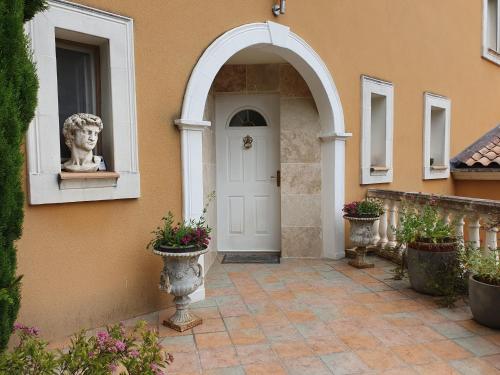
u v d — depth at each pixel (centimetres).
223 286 434
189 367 265
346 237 556
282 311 361
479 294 320
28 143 283
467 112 799
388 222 545
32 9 208
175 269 322
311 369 262
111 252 333
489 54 846
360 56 563
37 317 294
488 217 384
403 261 445
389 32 607
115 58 328
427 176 691
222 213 590
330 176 540
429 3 681
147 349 174
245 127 579
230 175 586
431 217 408
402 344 296
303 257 559
